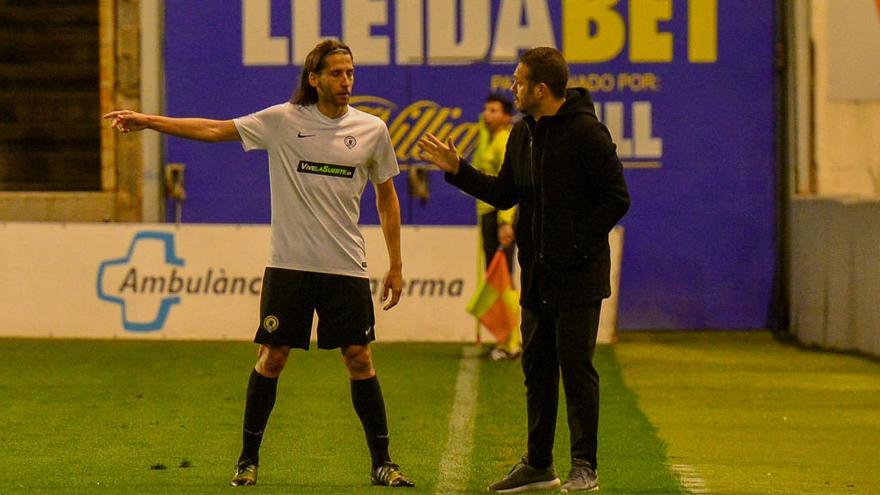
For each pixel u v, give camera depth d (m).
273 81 43.16
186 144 43.53
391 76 42.81
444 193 42.94
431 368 34.25
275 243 19.34
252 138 19.19
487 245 35.69
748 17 42.28
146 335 39.06
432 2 42.69
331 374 33.03
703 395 30.56
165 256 39.09
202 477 20.66
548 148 18.66
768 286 42.69
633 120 42.44
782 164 42.56
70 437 24.61
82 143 51.44
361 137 19.36
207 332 38.94
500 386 31.33
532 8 42.47
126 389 30.75
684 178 42.44
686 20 42.25
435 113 42.78
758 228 42.59
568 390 19.00
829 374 33.88
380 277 39.00
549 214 18.70
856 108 42.62
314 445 23.97
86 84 52.62
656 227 42.59
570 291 18.77
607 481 20.67
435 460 22.47
